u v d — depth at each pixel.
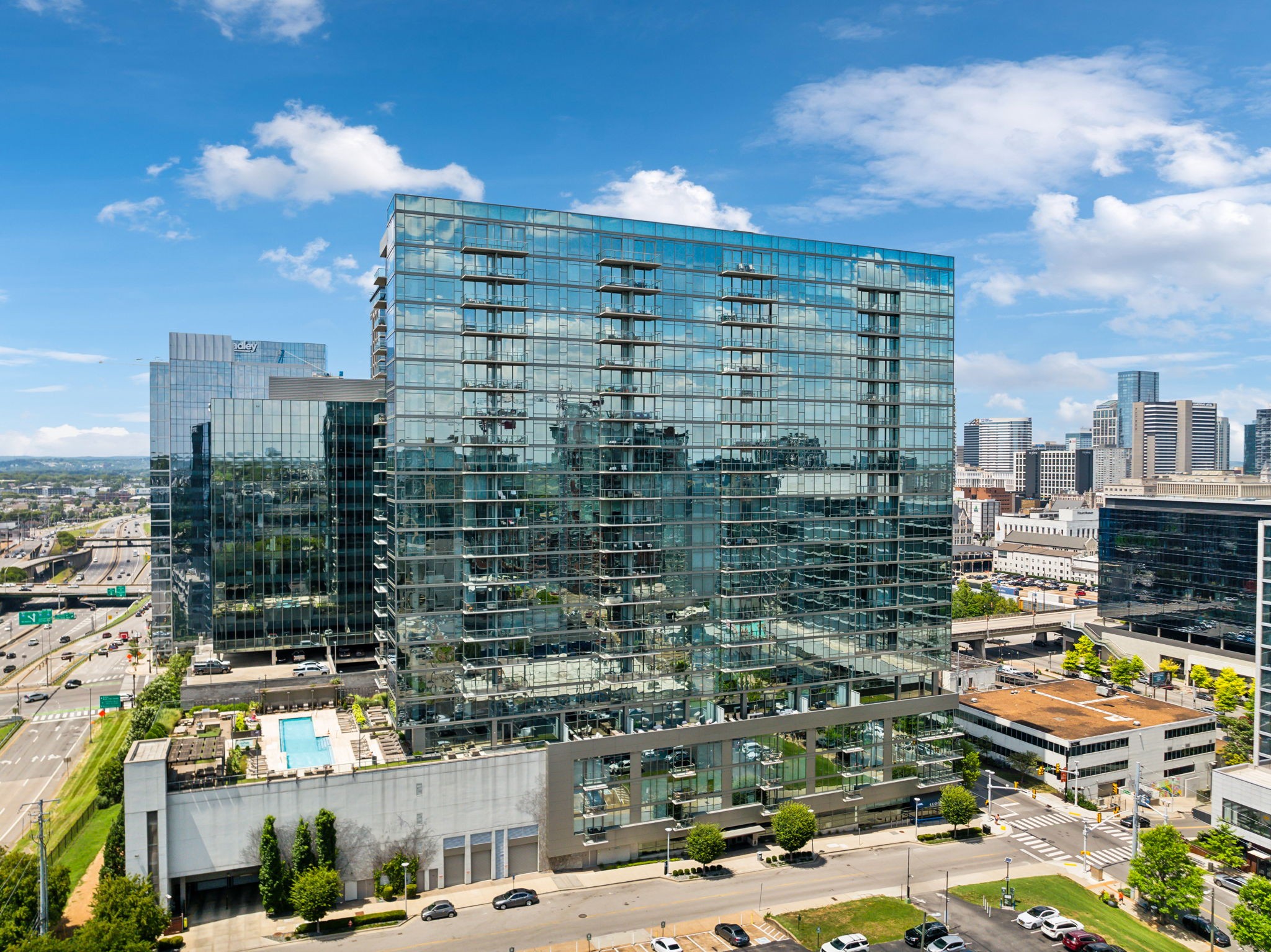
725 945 87.69
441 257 103.88
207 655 145.38
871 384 126.50
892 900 98.12
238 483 141.00
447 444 104.12
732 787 113.38
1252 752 138.88
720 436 116.75
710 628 116.12
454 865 100.12
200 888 95.81
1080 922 93.75
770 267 120.06
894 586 127.00
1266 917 87.44
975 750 137.50
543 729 108.25
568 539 109.31
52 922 83.44
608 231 111.56
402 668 102.25
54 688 190.50
